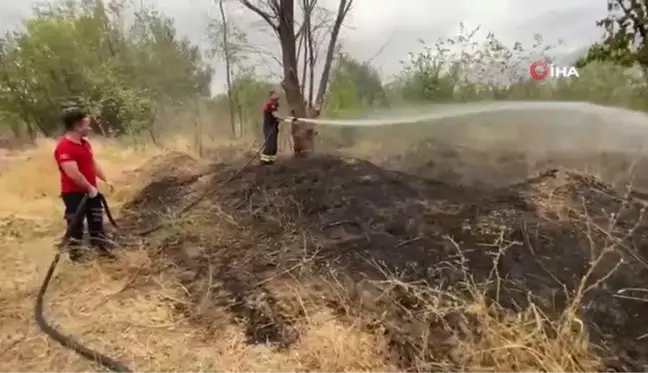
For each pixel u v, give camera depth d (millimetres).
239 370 3268
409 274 4062
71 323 3857
